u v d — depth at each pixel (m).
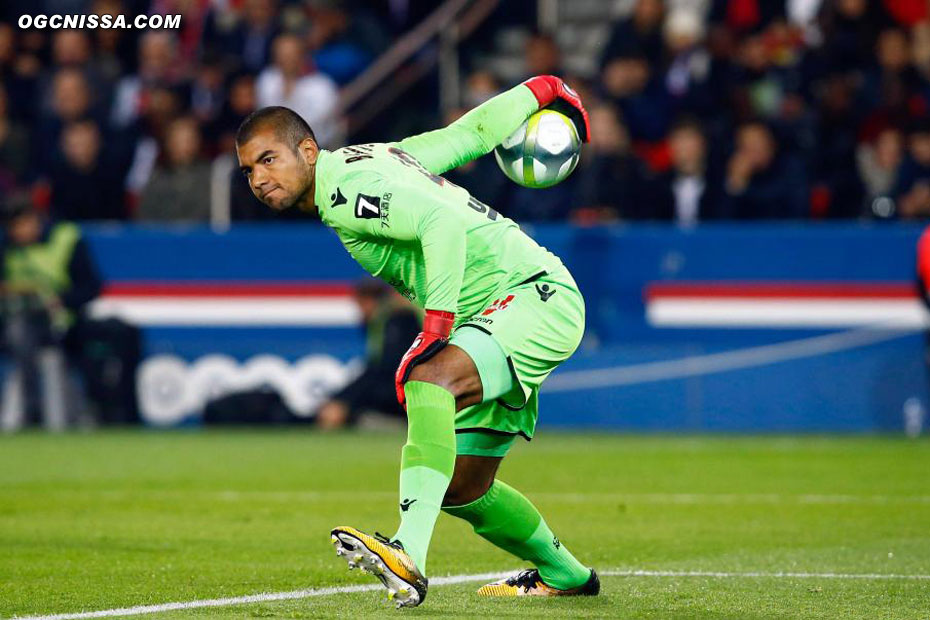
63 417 46.41
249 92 54.00
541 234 45.03
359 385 45.44
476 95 53.00
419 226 15.57
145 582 18.16
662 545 22.25
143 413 46.69
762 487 30.52
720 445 40.38
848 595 17.20
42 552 21.03
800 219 47.06
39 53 60.16
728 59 52.59
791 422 44.25
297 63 55.06
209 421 45.81
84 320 46.09
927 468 34.25
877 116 51.19
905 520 25.31
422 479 15.34
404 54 59.69
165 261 46.56
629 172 47.56
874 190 49.41
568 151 18.12
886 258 43.78
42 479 32.22
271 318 46.28
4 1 60.38
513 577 17.41
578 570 17.09
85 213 52.00
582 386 45.38
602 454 37.91
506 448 16.62
